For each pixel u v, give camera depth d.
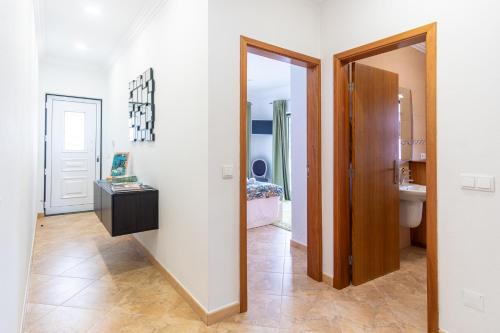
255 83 6.12
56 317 2.05
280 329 1.95
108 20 3.30
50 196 5.07
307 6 2.54
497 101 1.57
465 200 1.69
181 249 2.40
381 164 2.78
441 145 1.79
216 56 2.01
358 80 2.57
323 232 2.65
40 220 4.75
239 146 2.14
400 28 2.03
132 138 3.73
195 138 2.15
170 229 2.62
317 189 2.64
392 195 2.89
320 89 2.64
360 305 2.25
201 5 2.04
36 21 3.28
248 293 2.44
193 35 2.16
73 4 2.94
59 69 5.04
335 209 2.53
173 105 2.53
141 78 3.34
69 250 3.42
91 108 5.39
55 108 5.05
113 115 4.89
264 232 4.29
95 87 5.38
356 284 2.58
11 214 1.40
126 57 4.03
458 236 1.72
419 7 1.91
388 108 2.84
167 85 2.66
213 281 2.02
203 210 2.04
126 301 2.28
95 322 2.00
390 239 2.87
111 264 3.02
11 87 1.39
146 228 2.84
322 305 2.25
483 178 1.62
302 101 3.54
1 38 1.13
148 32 3.15
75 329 1.92
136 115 3.56
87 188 5.40
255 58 4.53
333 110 2.54
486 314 1.62
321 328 1.96
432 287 1.83
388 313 2.14
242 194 2.14
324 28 2.61
